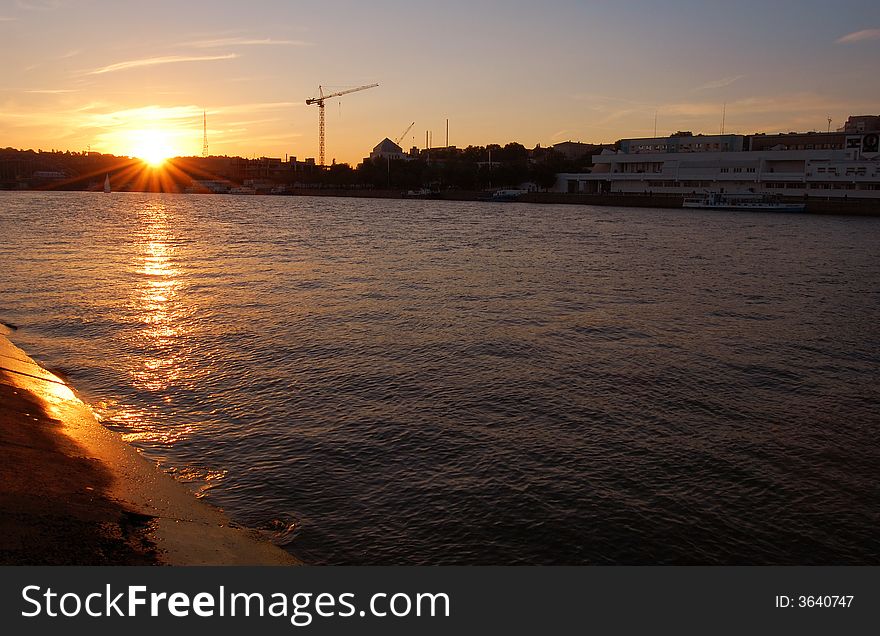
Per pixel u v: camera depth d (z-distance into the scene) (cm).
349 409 2700
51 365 3247
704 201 18162
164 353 3466
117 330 3959
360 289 5441
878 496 2091
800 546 1834
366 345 3634
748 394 2966
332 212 17650
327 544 1789
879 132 16362
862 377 3241
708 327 4228
